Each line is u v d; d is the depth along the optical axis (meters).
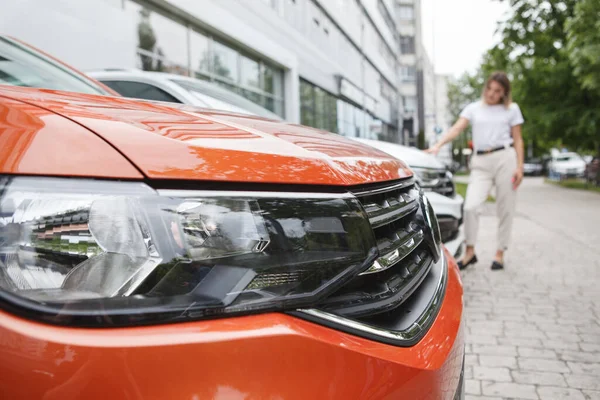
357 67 27.25
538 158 46.16
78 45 7.13
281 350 0.82
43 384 0.71
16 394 0.71
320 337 0.87
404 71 49.69
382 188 1.24
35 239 0.80
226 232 0.86
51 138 0.88
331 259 0.94
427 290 1.31
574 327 3.04
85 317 0.75
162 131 0.99
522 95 19.42
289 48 16.52
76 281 0.79
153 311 0.78
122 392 0.73
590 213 10.02
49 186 0.83
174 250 0.82
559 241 6.28
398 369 0.95
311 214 0.96
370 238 1.02
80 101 1.17
